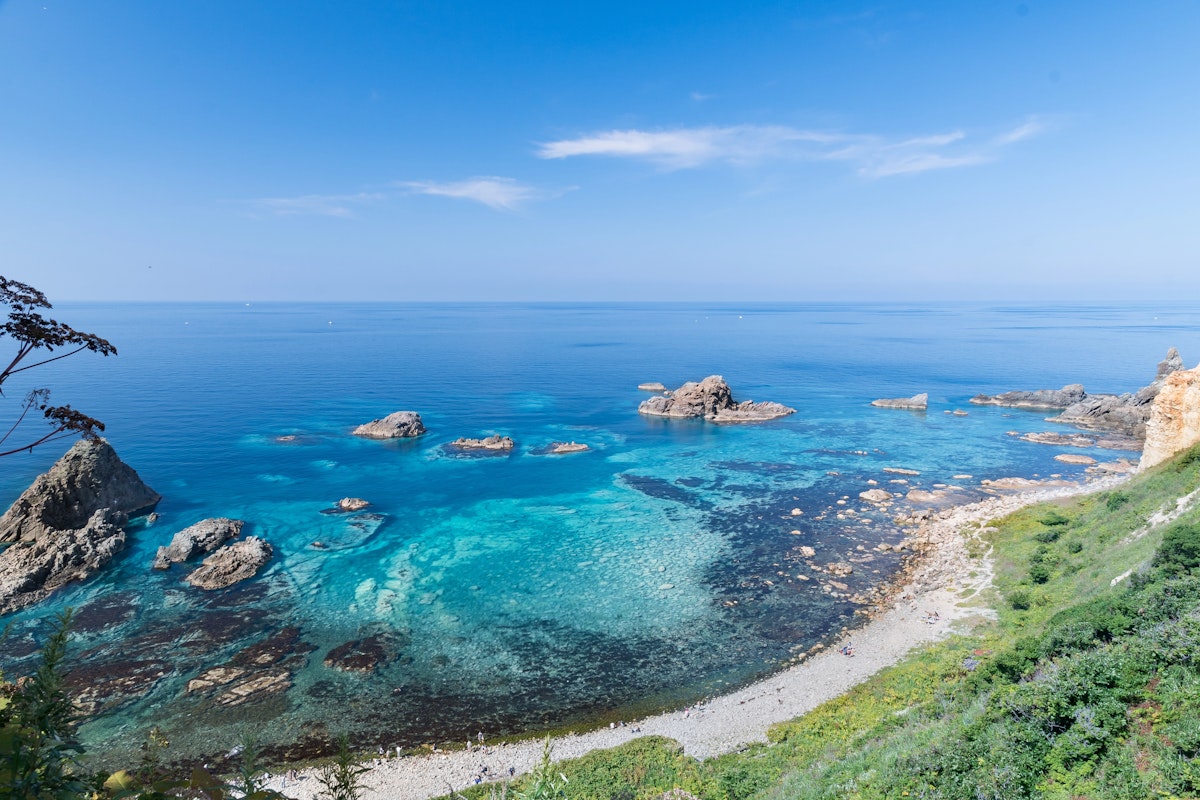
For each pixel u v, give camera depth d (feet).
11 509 219.20
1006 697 89.97
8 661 149.48
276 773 119.03
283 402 482.69
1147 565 121.80
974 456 344.28
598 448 365.20
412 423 386.93
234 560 198.49
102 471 235.20
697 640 164.45
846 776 93.50
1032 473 309.83
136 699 137.69
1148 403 401.70
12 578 181.78
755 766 111.14
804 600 184.34
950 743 86.69
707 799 101.24
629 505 266.36
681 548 221.66
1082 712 77.82
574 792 106.42
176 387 534.37
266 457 330.54
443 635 165.58
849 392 563.48
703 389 468.34
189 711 134.92
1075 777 70.64
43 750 24.16
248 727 130.72
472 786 113.70
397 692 142.92
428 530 236.84
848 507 263.90
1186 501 154.81
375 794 113.19
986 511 244.42
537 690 144.56
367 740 128.26
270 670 149.07
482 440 363.56
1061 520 208.95
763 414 452.35
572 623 172.24
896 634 160.45
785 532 236.22
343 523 240.94
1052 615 141.08
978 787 73.31
